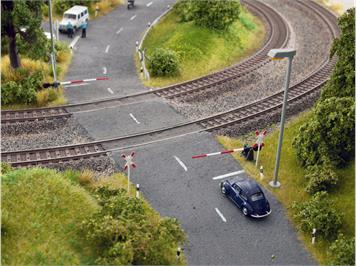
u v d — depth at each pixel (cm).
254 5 6309
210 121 3716
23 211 2464
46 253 2294
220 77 4403
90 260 2300
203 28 5103
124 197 2578
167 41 4941
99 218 2416
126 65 4600
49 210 2500
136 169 3141
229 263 2503
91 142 3356
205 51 4772
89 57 4709
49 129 3519
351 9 3259
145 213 2636
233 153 3350
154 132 3544
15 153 3198
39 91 3897
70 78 4275
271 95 4084
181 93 4084
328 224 2633
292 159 3297
